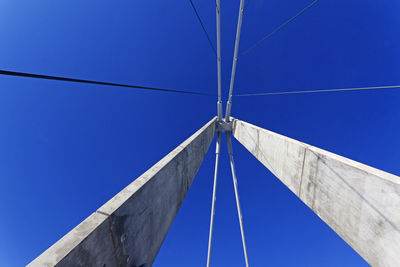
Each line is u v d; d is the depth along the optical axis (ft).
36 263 6.08
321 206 15.28
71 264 6.55
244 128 34.88
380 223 10.71
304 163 17.71
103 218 8.21
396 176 10.61
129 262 9.72
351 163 12.94
